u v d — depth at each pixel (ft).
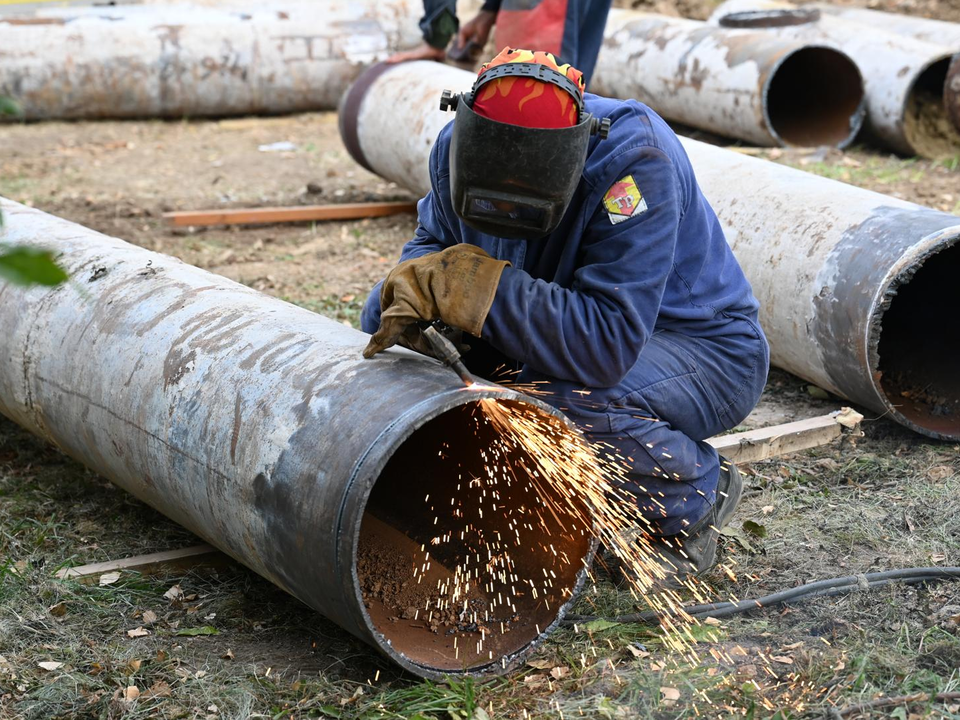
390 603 9.59
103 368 10.37
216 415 9.03
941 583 10.21
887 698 8.45
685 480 9.86
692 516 10.04
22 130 33.99
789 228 14.52
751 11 31.96
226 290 10.72
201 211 24.00
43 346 11.18
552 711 8.46
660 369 9.66
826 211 14.28
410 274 8.71
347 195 25.94
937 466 12.69
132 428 9.90
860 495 12.12
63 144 32.19
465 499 10.27
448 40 23.67
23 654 9.20
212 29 35.32
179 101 35.47
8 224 13.20
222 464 8.84
